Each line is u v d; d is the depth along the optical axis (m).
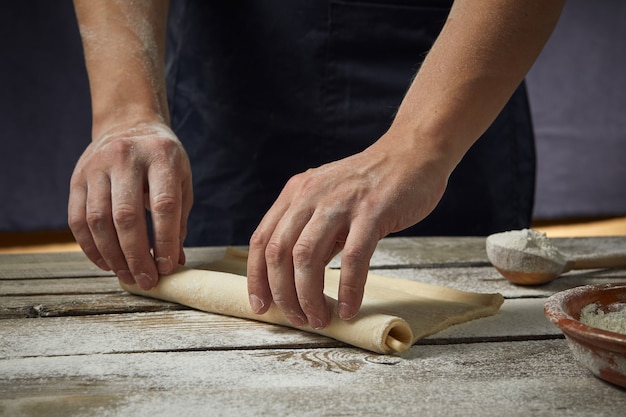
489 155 1.79
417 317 1.01
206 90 1.75
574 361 0.89
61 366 0.88
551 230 4.15
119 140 1.16
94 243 1.16
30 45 3.77
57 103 3.83
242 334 1.00
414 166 0.95
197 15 1.73
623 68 4.27
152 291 1.16
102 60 1.31
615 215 4.46
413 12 1.71
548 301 0.84
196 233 1.81
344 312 0.92
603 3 4.20
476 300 1.09
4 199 3.86
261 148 1.75
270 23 1.69
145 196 1.22
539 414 0.74
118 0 1.37
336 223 0.91
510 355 0.91
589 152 4.34
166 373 0.86
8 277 1.30
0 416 0.75
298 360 0.90
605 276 1.29
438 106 0.99
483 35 0.99
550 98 4.27
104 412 0.75
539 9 0.98
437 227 1.81
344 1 1.68
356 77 1.72
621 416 0.74
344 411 0.75
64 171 3.89
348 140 1.75
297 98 1.72
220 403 0.77
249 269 0.97
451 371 0.86
